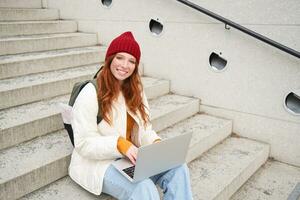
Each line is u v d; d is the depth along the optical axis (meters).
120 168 1.92
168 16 3.92
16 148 2.42
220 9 3.53
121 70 2.00
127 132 2.19
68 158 2.36
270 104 3.46
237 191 2.99
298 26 3.13
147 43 4.19
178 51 3.96
